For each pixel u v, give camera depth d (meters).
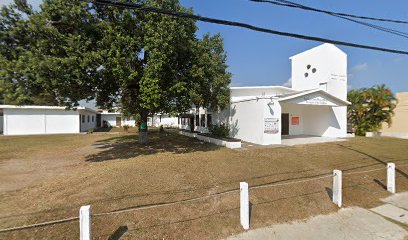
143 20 8.82
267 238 3.72
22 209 4.41
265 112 12.66
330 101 14.73
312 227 4.10
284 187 5.60
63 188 5.57
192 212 4.33
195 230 3.83
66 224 3.83
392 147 12.13
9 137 18.62
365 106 18.95
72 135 20.58
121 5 3.56
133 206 4.50
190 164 7.95
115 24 8.75
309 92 13.70
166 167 7.50
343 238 3.76
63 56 7.50
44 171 7.41
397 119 20.55
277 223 4.20
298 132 19.17
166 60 8.58
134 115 15.03
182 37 8.88
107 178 6.26
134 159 8.98
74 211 4.29
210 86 12.54
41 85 7.05
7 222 3.90
